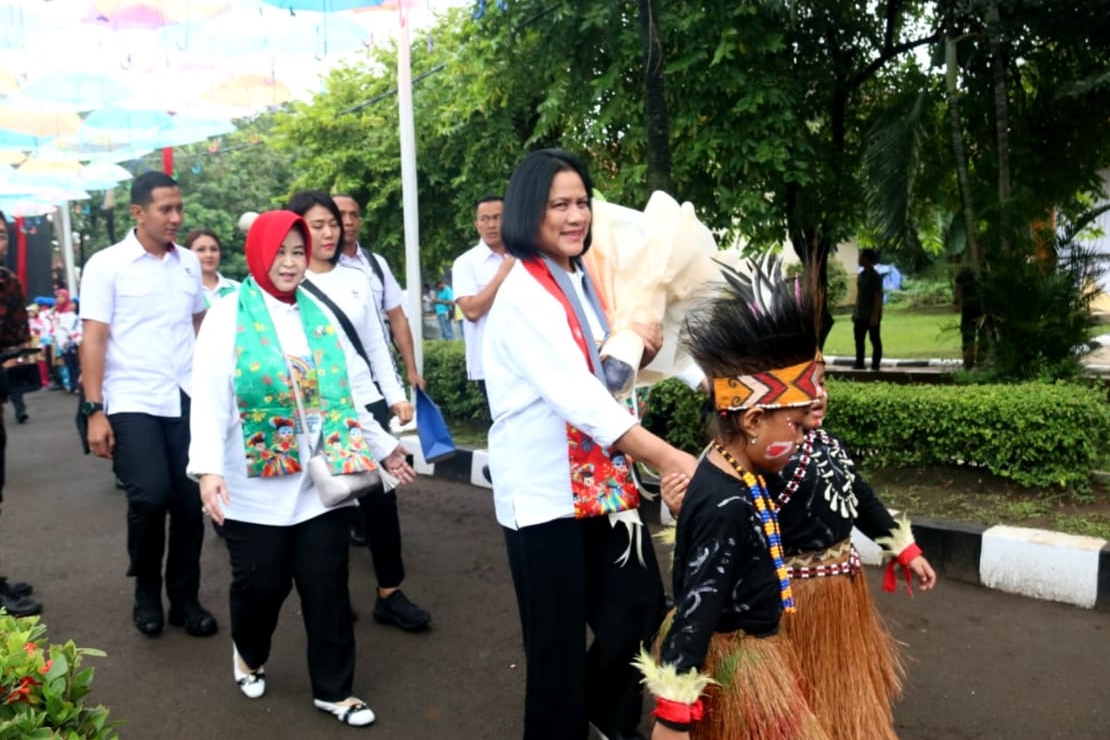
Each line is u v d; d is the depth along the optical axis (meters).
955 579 4.67
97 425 4.24
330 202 4.42
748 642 2.27
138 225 4.36
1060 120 8.91
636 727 3.07
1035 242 7.23
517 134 10.05
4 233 5.15
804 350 2.18
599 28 8.02
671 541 2.56
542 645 2.83
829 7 8.56
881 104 9.49
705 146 7.61
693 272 3.04
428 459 5.12
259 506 3.47
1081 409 5.01
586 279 2.94
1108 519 4.69
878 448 5.75
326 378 3.51
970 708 3.44
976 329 7.19
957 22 8.45
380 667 4.05
